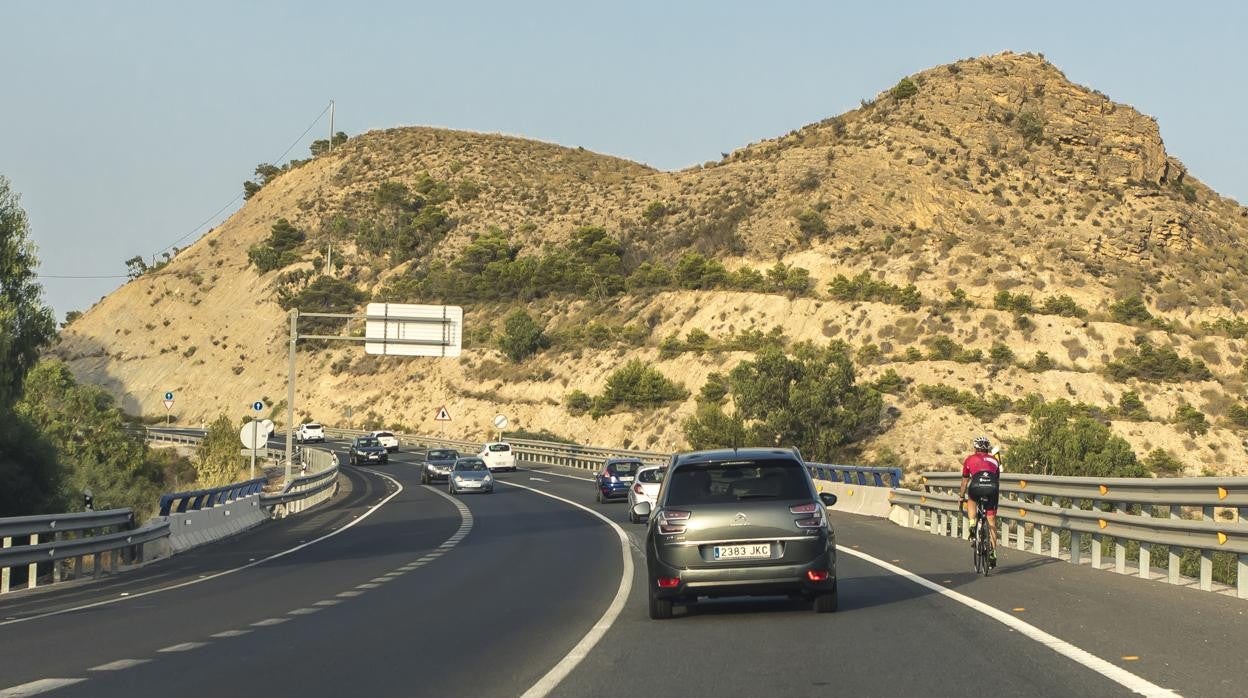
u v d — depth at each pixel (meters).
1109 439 51.78
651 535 13.43
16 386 38.91
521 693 9.23
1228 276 108.38
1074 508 19.36
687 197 133.38
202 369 132.25
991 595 14.77
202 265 153.25
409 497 50.72
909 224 113.00
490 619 14.23
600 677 9.88
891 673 9.63
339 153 179.88
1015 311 90.00
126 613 15.98
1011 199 118.62
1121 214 115.81
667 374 92.88
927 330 89.44
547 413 97.19
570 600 16.14
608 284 114.12
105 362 139.75
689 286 106.38
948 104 136.62
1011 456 53.03
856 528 28.09
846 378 73.62
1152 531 15.92
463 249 135.50
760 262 110.56
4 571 19.78
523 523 34.66
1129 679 9.05
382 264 140.88
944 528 26.09
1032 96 138.88
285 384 123.94
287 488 44.47
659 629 12.88
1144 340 87.38
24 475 38.06
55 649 12.34
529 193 154.75
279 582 20.25
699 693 9.05
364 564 23.45
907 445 73.38
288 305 131.50
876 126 135.75
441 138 181.88
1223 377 84.38
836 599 13.59
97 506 51.84
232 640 12.79
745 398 73.75
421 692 9.38
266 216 164.62
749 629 12.59
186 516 28.94
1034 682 9.05
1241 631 11.38
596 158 184.00
